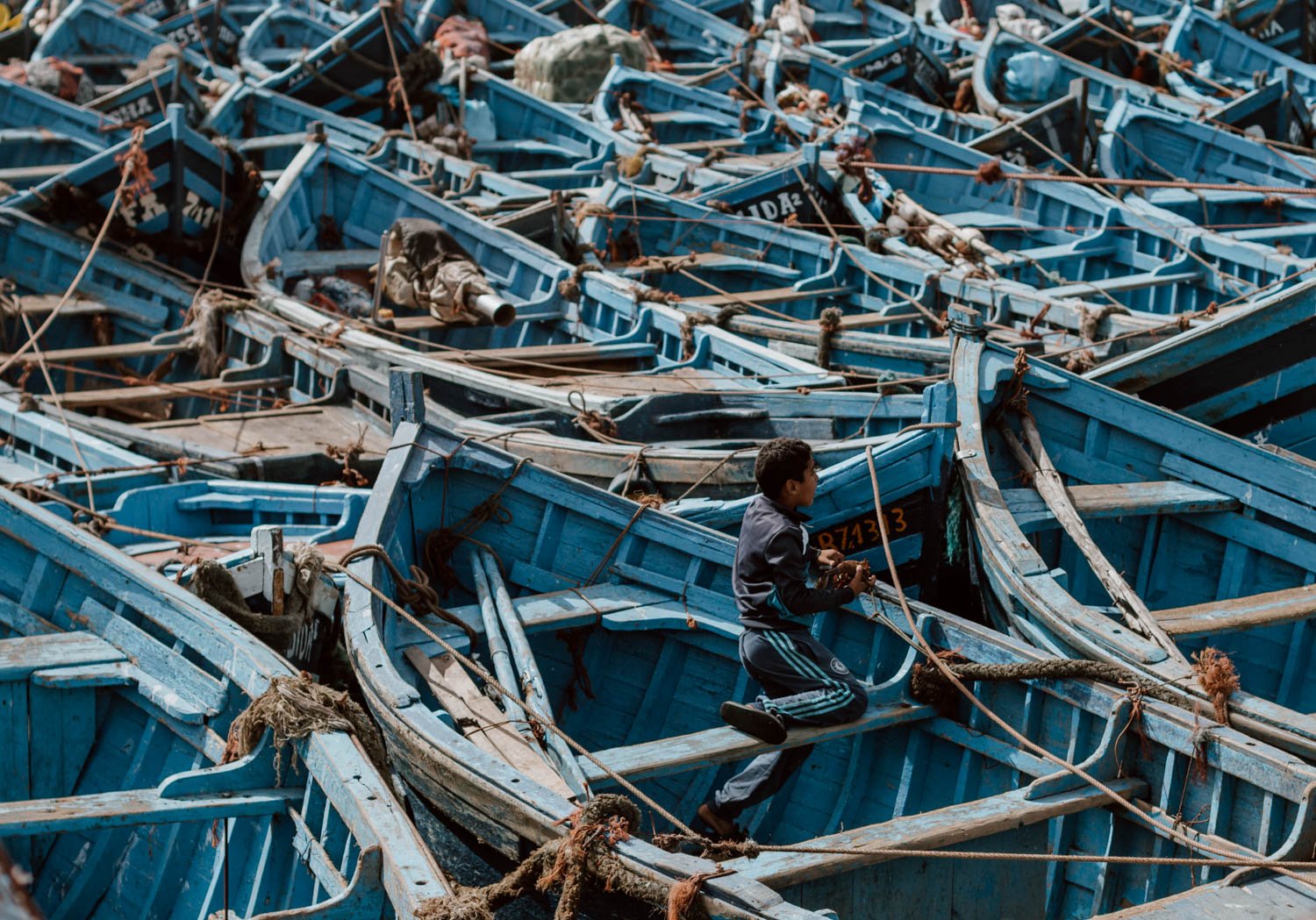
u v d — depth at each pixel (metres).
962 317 7.72
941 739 6.02
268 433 9.64
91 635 6.16
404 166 18.38
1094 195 15.30
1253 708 5.12
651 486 7.81
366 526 6.23
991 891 5.13
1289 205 16.56
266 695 5.01
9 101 18.02
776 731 5.38
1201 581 7.82
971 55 26.34
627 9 27.14
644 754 5.32
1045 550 7.64
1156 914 4.35
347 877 4.56
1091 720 5.59
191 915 5.36
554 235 13.80
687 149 19.91
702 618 6.41
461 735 5.00
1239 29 26.27
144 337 12.92
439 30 23.92
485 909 3.94
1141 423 7.74
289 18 24.58
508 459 6.61
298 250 14.04
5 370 11.44
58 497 7.75
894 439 7.12
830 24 28.81
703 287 14.30
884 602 6.25
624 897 4.05
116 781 5.90
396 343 11.80
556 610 6.27
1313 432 8.70
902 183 16.95
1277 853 4.68
